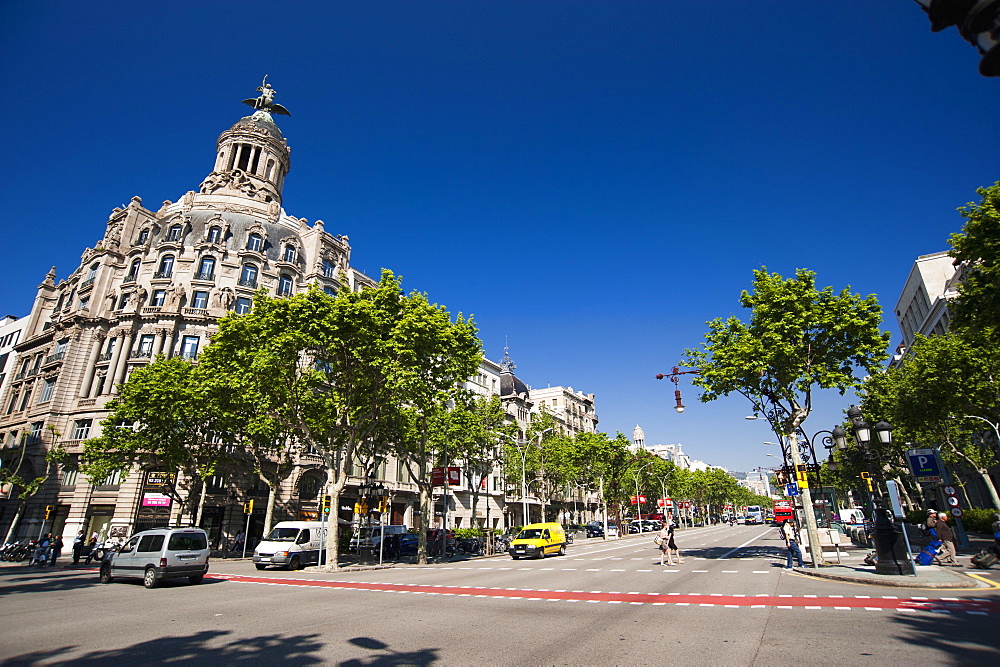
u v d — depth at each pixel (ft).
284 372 83.82
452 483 102.68
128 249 158.61
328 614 38.11
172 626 33.71
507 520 216.33
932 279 169.78
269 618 36.60
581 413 302.45
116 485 126.21
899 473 136.46
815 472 77.46
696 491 342.44
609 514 283.38
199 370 101.09
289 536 87.30
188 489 112.98
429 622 34.73
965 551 76.48
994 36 7.13
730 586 50.65
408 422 104.12
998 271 54.65
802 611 36.52
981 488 152.76
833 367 74.95
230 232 160.45
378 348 77.92
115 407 106.52
